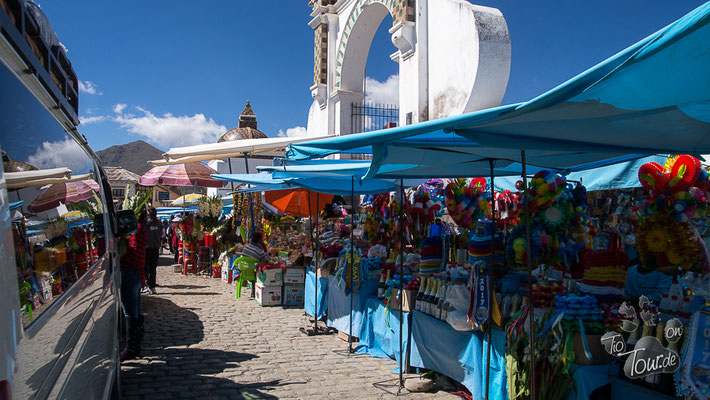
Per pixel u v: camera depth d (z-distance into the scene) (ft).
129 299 19.17
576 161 14.94
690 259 12.72
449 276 16.40
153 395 15.38
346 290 21.68
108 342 10.79
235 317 27.32
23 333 4.48
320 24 53.57
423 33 38.17
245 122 115.55
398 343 18.42
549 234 15.24
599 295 12.54
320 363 19.03
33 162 6.03
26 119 6.05
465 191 18.21
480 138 9.43
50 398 5.28
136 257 19.61
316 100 55.88
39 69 6.77
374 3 44.14
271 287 30.81
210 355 19.86
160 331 23.73
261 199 43.34
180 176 41.27
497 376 13.48
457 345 15.37
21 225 5.26
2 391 3.77
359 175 19.21
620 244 22.84
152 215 35.55
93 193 11.07
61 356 5.95
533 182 15.24
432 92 37.35
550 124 8.96
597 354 11.76
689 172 12.84
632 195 24.45
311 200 39.06
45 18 8.11
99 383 8.99
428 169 16.42
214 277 44.96
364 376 17.49
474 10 33.22
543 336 12.04
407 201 22.02
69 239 7.67
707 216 14.56
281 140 32.71
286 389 16.10
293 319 27.07
